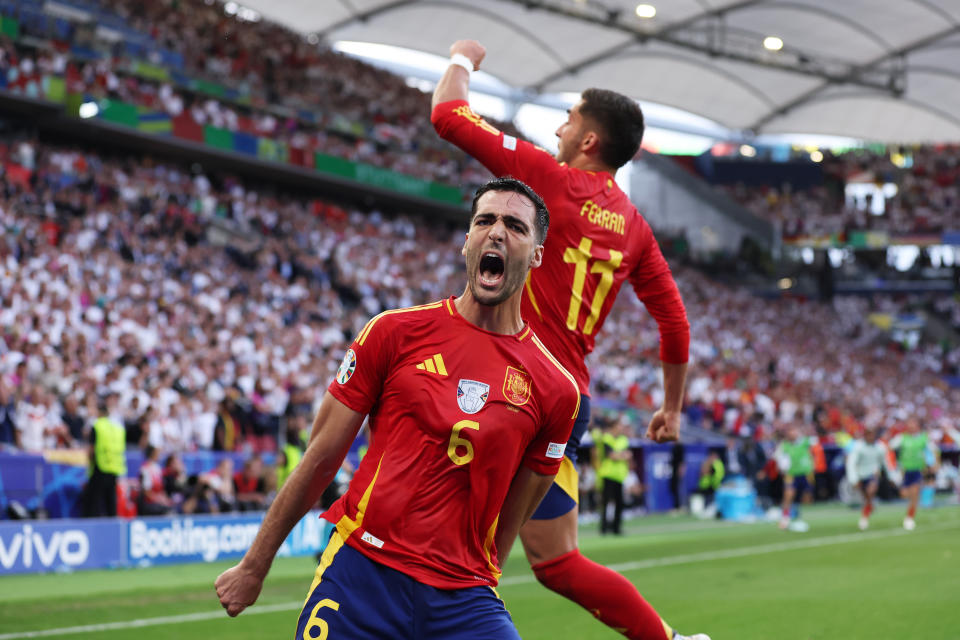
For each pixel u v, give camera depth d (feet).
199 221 75.97
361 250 87.97
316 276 78.33
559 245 11.17
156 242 67.00
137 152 85.10
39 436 37.35
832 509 70.95
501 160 11.23
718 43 105.70
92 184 68.90
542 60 112.78
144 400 43.55
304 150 92.17
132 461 39.22
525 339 8.54
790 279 147.23
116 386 44.21
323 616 8.01
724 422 81.00
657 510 66.80
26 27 72.54
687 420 79.51
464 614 8.05
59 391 41.83
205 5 94.27
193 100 87.40
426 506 8.06
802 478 54.44
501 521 8.76
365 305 79.92
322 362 60.59
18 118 74.18
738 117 127.95
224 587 8.11
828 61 109.60
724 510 61.67
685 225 150.61
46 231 60.29
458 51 11.79
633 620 11.19
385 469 8.12
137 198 71.56
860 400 110.11
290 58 99.04
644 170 154.40
